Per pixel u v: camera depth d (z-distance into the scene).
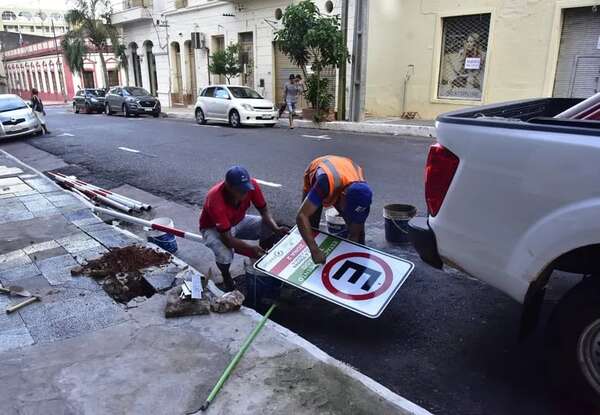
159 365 2.94
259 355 3.01
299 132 15.17
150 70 30.94
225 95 17.78
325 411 2.53
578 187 2.30
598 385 2.45
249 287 3.95
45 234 5.42
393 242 5.13
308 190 3.95
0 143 14.95
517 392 2.82
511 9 13.42
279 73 21.62
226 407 2.58
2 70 70.50
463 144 2.73
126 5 31.72
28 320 3.50
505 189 2.56
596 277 2.47
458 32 14.95
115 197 7.15
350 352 3.27
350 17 17.00
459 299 3.93
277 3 20.47
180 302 3.56
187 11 25.73
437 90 15.80
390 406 2.57
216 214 3.90
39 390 2.72
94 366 2.94
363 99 15.91
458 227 2.79
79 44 35.75
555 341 2.57
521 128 2.49
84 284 4.08
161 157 11.00
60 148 13.12
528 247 2.50
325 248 3.75
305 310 3.87
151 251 4.63
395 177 8.08
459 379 2.95
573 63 12.78
